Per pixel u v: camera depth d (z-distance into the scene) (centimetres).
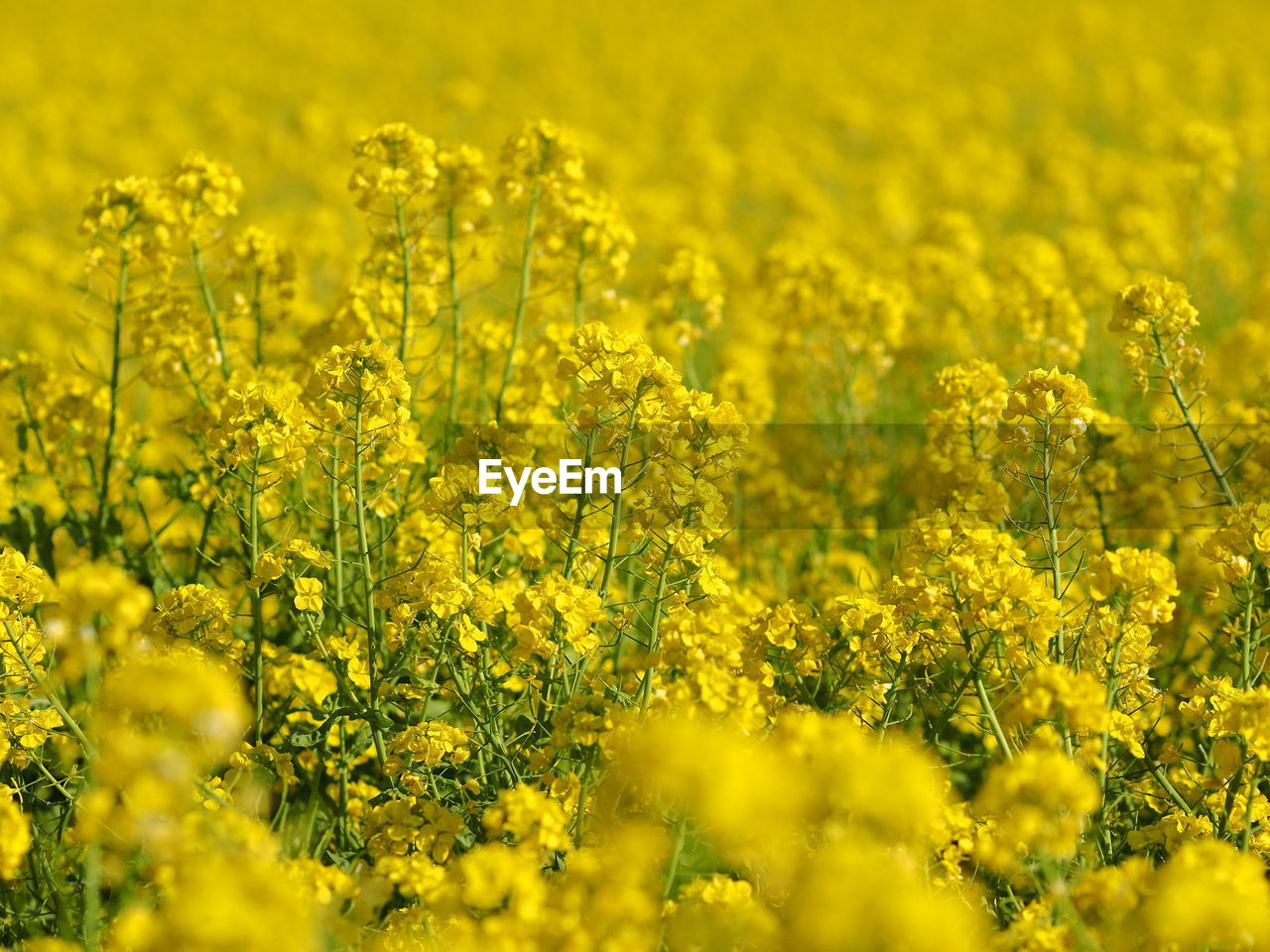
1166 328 382
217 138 1523
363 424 332
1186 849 240
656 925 249
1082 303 777
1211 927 233
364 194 451
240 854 234
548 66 2503
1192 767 347
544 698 320
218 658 327
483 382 484
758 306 920
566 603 306
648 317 682
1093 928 253
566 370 326
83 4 3136
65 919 283
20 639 308
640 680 316
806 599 487
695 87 2470
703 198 1148
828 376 708
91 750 286
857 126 1950
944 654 320
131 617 245
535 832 262
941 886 275
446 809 299
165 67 2461
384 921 290
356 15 3159
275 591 340
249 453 329
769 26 3228
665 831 270
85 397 499
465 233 484
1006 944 254
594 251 494
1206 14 3125
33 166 1481
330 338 487
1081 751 296
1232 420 526
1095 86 2294
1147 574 297
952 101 2053
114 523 455
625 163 1232
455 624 325
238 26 2972
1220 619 414
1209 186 929
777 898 273
